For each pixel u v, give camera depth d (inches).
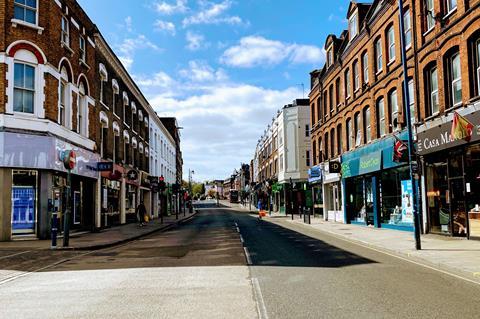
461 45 616.1
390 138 843.4
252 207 3700.8
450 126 633.0
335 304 272.1
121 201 1250.0
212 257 504.4
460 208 644.7
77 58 886.4
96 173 985.5
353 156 1072.8
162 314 251.1
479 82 587.2
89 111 956.6
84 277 383.9
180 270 411.2
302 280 353.7
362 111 1015.6
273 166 2341.3
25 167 713.0
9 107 703.1
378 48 937.5
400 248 551.2
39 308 271.7
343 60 1161.4
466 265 407.5
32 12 746.8
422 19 730.2
